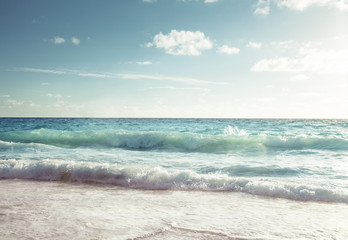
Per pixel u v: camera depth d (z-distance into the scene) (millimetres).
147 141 13953
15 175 6297
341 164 7980
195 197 4445
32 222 2992
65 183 5645
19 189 5020
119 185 5445
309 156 9969
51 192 4766
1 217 3182
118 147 13773
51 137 15242
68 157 9414
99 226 2867
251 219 3246
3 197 4316
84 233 2641
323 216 3436
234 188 4973
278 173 6586
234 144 12906
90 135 14906
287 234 2721
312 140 12422
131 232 2688
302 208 3844
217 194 4672
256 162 8531
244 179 5176
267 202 4176
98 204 3900
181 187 5129
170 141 13695
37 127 35156
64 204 3873
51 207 3684
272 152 11180
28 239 2463
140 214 3375
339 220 3258
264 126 34969
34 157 9344
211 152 11617
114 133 14570
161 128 30734
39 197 4340
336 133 21578
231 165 7816
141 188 5176
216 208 3762
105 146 14031
